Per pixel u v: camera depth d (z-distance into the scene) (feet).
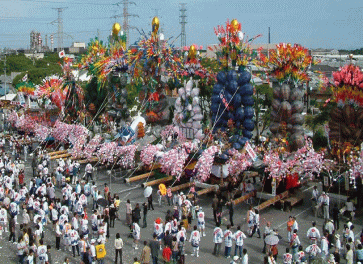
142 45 141.59
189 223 93.09
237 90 114.52
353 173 94.12
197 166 110.01
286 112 106.42
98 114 163.63
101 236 74.74
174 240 74.02
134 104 195.11
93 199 104.37
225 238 78.28
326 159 103.30
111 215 94.63
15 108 220.43
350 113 102.22
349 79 102.06
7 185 109.19
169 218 85.51
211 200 112.27
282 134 107.76
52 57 453.17
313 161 98.43
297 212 102.73
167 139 134.82
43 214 93.20
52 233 92.43
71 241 80.23
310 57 108.06
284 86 107.14
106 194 102.47
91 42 164.04
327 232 79.87
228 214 101.50
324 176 104.01
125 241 87.25
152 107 145.18
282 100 108.27
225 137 115.85
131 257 79.61
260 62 114.01
